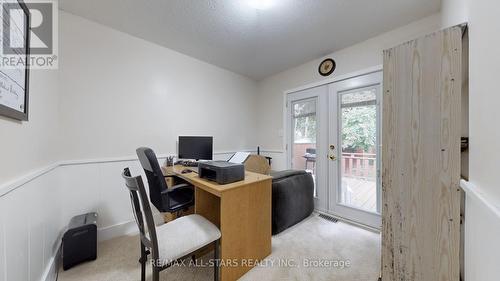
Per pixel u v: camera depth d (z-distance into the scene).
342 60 2.60
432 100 1.14
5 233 0.89
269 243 1.77
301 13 1.88
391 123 1.32
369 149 2.35
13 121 1.00
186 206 1.78
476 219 0.82
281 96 3.46
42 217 1.34
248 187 1.57
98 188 2.06
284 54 2.78
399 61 1.28
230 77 3.45
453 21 1.33
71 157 1.91
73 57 1.92
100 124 2.09
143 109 2.40
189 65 2.86
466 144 1.06
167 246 1.15
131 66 2.30
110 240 2.06
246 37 2.34
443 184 1.10
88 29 2.00
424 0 1.71
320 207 2.85
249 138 3.79
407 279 1.22
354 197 2.50
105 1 1.74
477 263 0.81
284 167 3.38
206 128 3.10
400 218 1.27
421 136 1.19
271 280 1.46
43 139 1.44
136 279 1.48
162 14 1.92
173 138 2.69
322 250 1.85
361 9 1.83
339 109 2.63
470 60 0.94
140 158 1.84
